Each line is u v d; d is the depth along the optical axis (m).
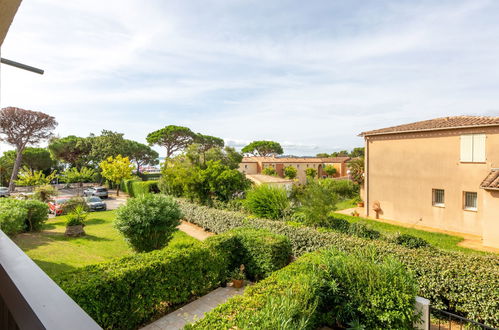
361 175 19.50
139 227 8.45
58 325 0.80
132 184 26.70
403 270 4.80
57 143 34.97
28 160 35.50
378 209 16.00
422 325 4.46
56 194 18.62
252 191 13.09
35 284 1.04
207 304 6.39
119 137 36.62
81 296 4.53
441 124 13.91
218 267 7.27
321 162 44.84
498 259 5.99
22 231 12.17
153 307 5.82
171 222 9.09
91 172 30.16
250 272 7.91
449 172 13.31
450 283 5.57
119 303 5.06
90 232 12.47
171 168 17.58
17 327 1.03
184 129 40.50
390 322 4.25
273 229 9.70
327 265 5.04
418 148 14.43
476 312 5.24
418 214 14.40
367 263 4.90
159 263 5.81
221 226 12.12
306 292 4.18
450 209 13.25
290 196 13.81
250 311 3.57
